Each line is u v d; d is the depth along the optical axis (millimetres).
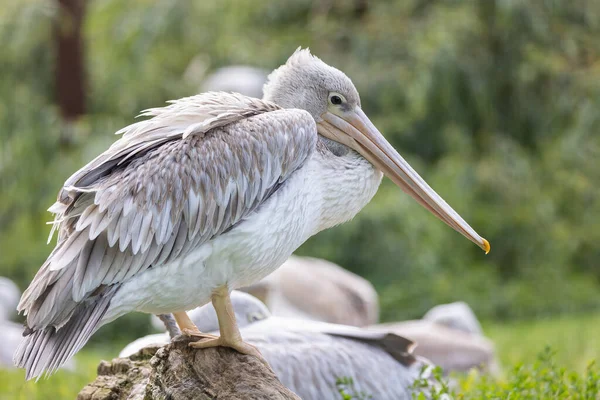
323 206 5828
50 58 20219
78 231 5012
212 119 5340
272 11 21781
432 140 19562
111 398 5582
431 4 20531
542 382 6562
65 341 4926
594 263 18875
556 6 19562
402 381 6230
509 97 19844
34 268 17625
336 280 11586
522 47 19641
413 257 17547
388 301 16922
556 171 19484
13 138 19109
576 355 11594
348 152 6238
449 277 17734
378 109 19656
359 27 20688
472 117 19547
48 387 9406
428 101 18781
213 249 5223
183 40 21531
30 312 4926
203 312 6680
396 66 19719
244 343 5211
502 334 14641
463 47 19328
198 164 5238
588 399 6305
